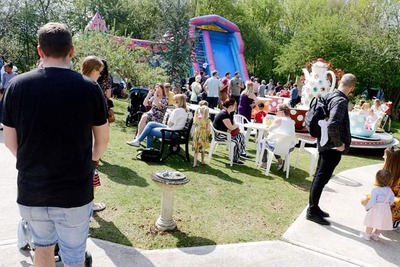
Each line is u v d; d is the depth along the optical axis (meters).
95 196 4.53
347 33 24.27
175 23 20.53
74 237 2.03
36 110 1.80
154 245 3.48
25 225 3.02
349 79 4.08
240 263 3.31
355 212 4.85
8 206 4.04
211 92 12.31
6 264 2.93
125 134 8.53
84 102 1.89
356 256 3.64
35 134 1.82
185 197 4.88
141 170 5.86
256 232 4.01
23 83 1.83
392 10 26.42
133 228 3.77
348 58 23.64
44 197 1.88
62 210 1.94
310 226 4.27
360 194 5.70
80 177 1.94
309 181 6.30
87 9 31.03
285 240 3.86
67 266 2.05
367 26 26.72
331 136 4.02
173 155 7.13
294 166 7.27
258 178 6.18
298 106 10.91
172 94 9.37
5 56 19.50
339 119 3.98
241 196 5.17
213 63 24.22
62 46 1.88
